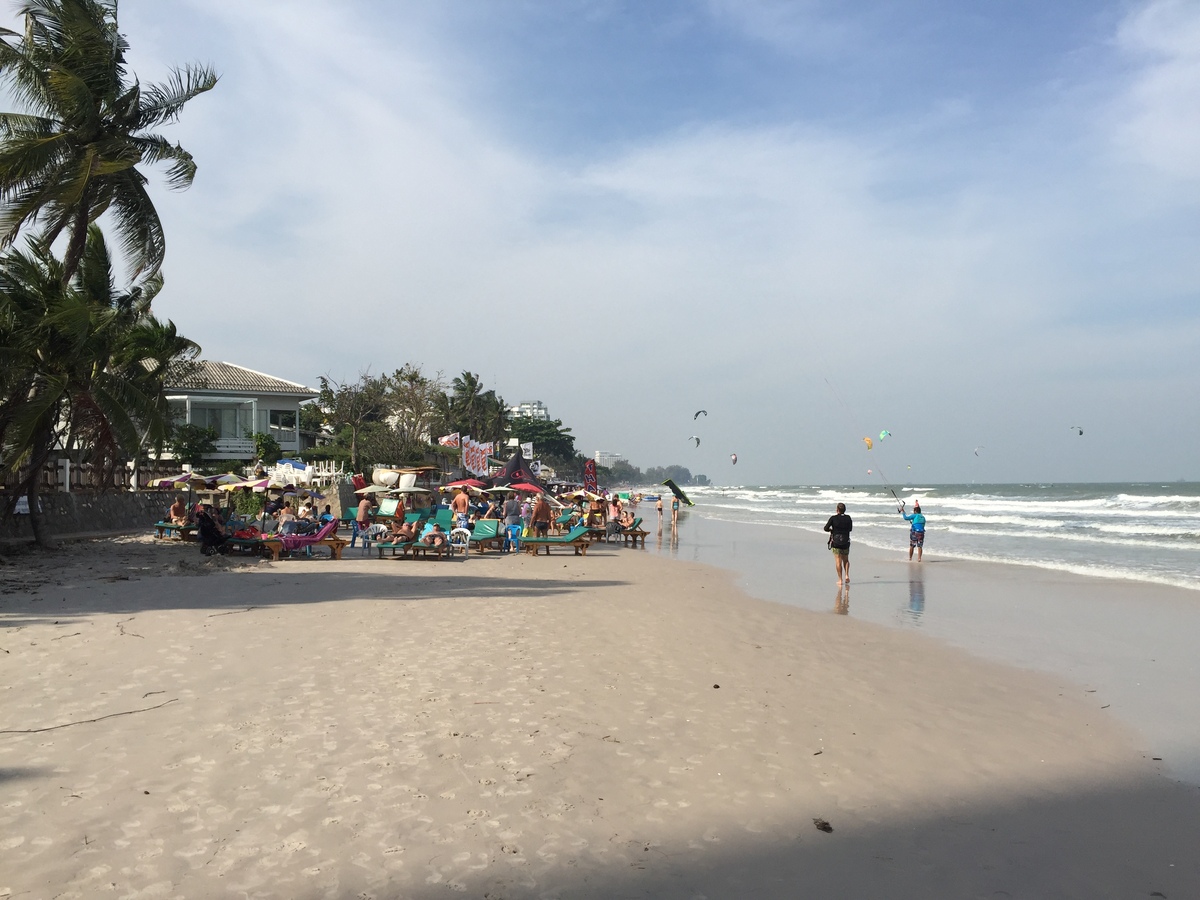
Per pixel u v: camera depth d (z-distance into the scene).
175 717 6.22
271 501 29.62
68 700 6.58
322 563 18.52
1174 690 8.55
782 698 7.58
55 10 19.02
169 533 23.94
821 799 5.22
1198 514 47.81
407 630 10.03
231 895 3.75
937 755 6.18
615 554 24.41
